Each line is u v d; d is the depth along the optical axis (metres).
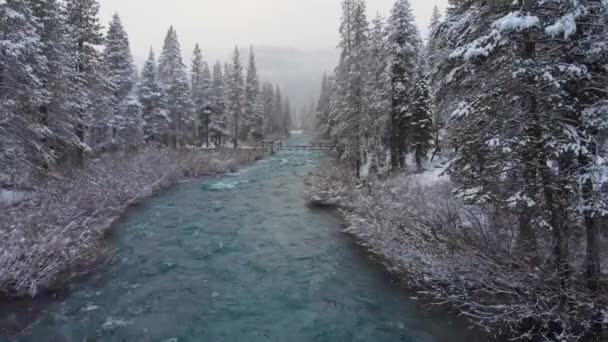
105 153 27.61
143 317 7.84
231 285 9.62
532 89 6.20
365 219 13.02
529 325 7.15
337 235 14.23
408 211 11.97
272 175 30.50
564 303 6.54
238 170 33.56
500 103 6.96
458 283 8.45
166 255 11.72
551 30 5.43
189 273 10.34
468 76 8.09
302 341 7.11
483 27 7.26
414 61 22.92
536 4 6.20
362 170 25.25
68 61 19.14
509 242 7.92
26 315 7.73
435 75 8.91
